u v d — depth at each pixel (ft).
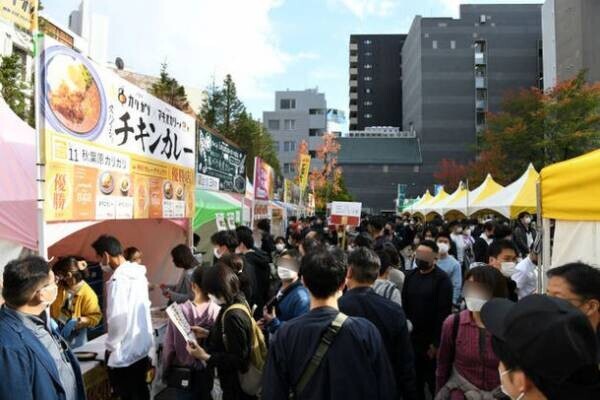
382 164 225.35
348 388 7.15
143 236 21.98
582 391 3.80
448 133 221.46
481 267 10.02
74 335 14.48
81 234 19.26
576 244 11.55
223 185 28.71
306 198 105.70
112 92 13.60
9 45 41.98
